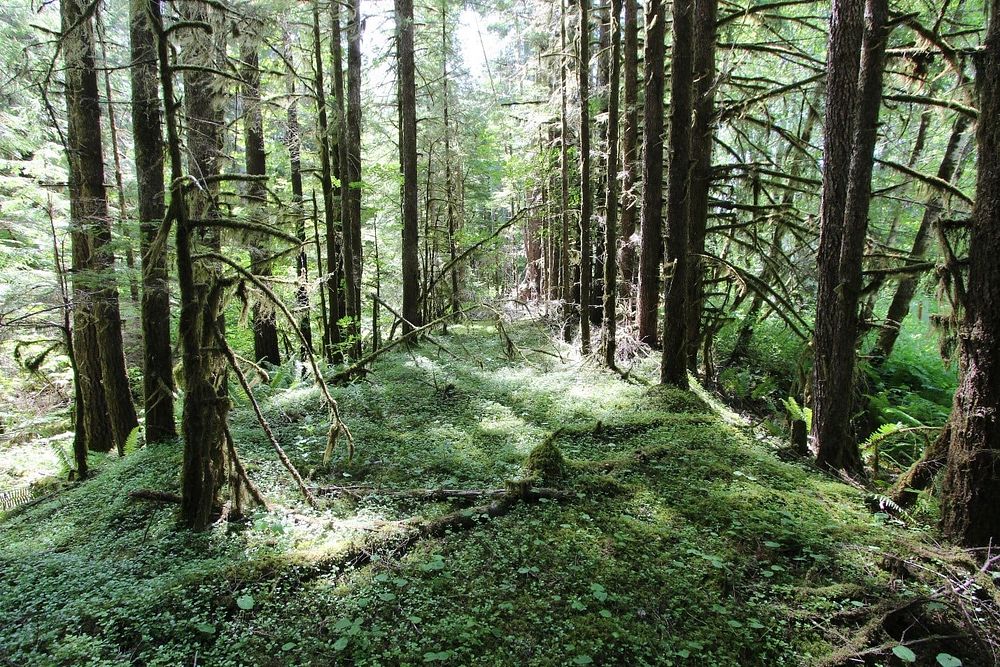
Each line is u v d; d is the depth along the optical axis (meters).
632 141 13.41
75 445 7.79
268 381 5.70
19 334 10.40
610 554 4.76
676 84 8.97
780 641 3.83
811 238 11.31
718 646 3.76
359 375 10.86
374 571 4.45
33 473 9.27
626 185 13.78
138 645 3.62
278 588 4.19
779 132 10.57
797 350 12.06
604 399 9.37
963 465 5.05
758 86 11.25
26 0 11.20
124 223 7.20
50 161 12.26
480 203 24.95
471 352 13.66
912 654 3.57
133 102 7.27
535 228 24.72
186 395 5.03
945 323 6.11
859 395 10.12
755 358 12.70
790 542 5.07
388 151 20.73
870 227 12.04
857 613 4.11
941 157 13.73
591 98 13.02
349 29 12.73
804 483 6.43
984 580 4.41
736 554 4.85
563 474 6.18
